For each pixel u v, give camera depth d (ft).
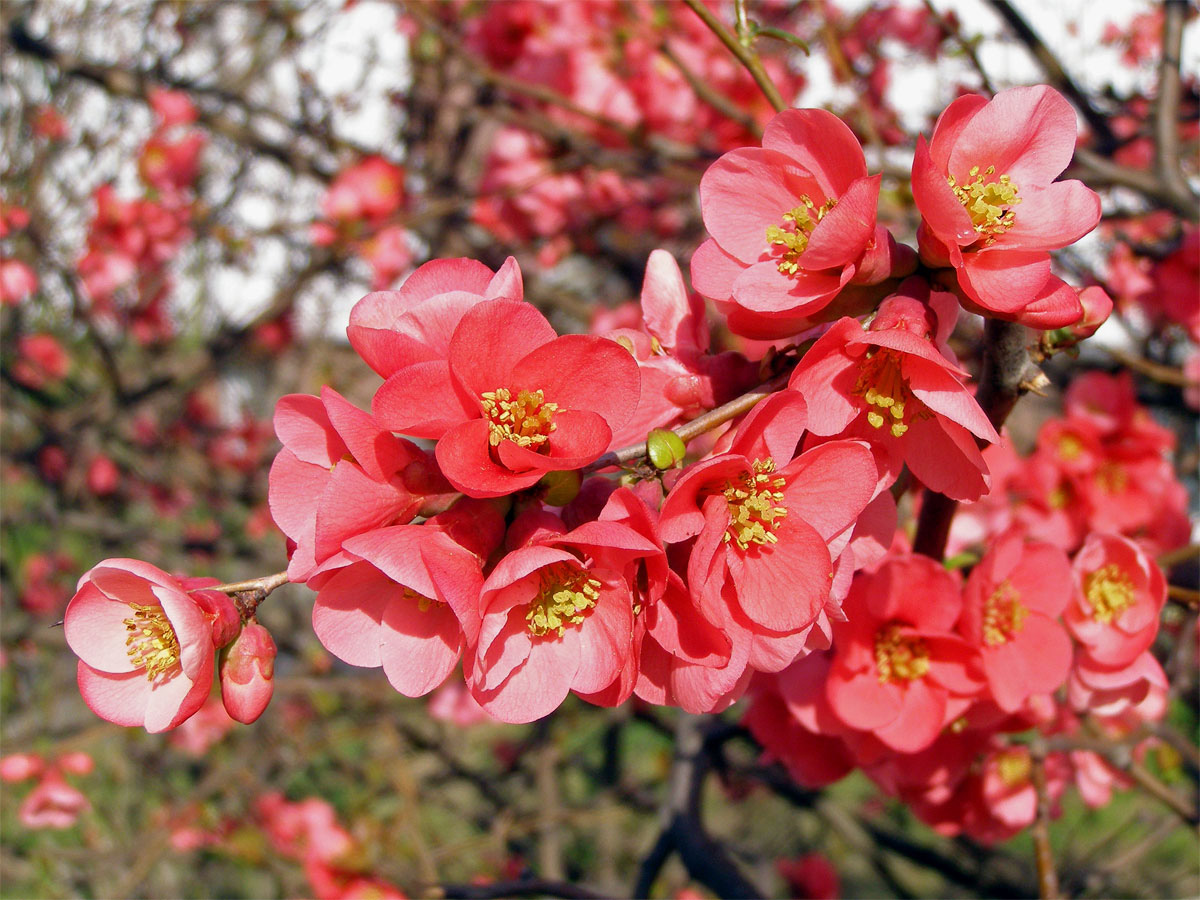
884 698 1.32
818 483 1.06
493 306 1.01
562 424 1.03
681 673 1.05
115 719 1.05
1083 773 1.80
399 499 1.02
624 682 1.03
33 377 4.10
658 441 1.04
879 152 1.76
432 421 1.01
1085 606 1.35
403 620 1.04
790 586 1.05
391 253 3.30
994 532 1.75
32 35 3.34
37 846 3.14
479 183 3.30
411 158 3.58
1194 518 2.23
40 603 4.07
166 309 4.23
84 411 3.82
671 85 2.80
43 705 3.56
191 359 3.87
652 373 1.14
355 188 3.15
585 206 3.25
